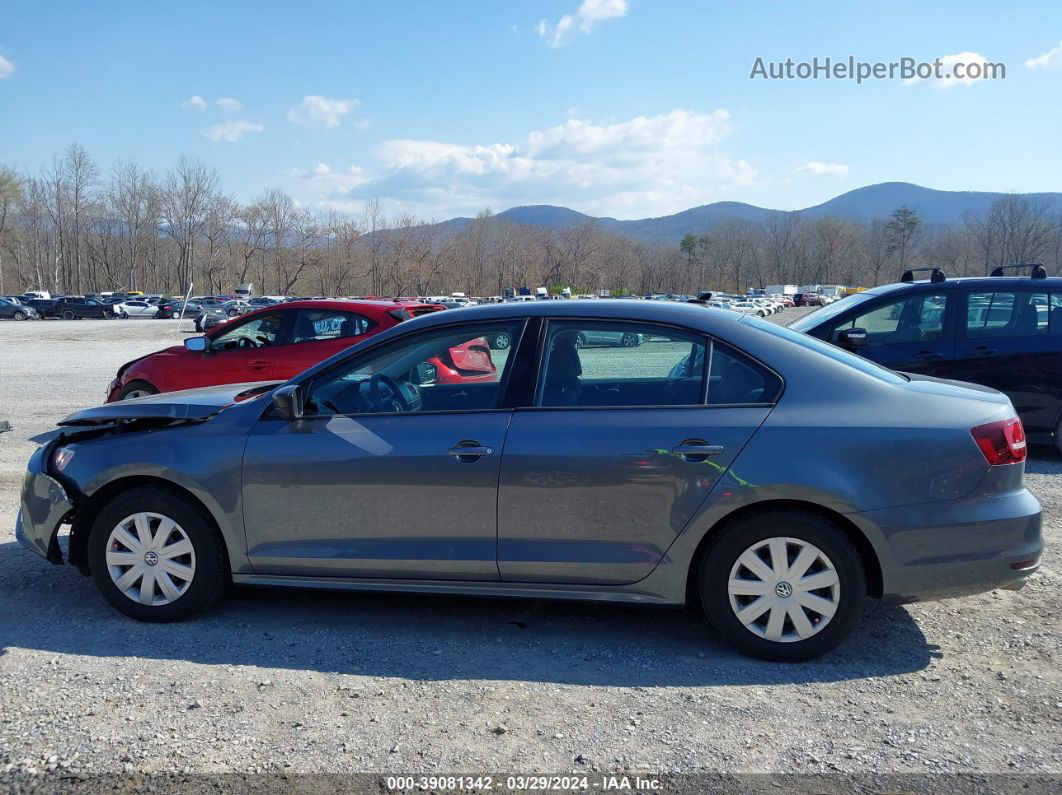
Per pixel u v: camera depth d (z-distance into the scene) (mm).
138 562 4281
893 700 3459
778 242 142375
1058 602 4516
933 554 3666
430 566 4016
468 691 3547
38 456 4508
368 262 104625
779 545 3746
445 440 3939
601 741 3145
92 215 108500
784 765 2984
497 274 108125
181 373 8883
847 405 3771
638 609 4488
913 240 135500
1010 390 7750
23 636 4121
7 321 55375
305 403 4211
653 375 3957
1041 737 3162
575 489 3824
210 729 3219
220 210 105500
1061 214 107000
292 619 4367
